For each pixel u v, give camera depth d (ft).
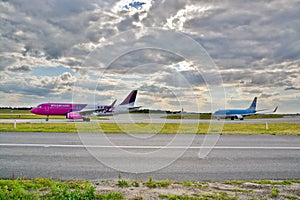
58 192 13.50
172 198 13.43
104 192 14.35
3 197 12.46
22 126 60.13
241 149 31.04
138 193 14.26
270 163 23.68
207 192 14.89
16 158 24.04
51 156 25.20
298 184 17.01
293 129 61.46
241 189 15.70
